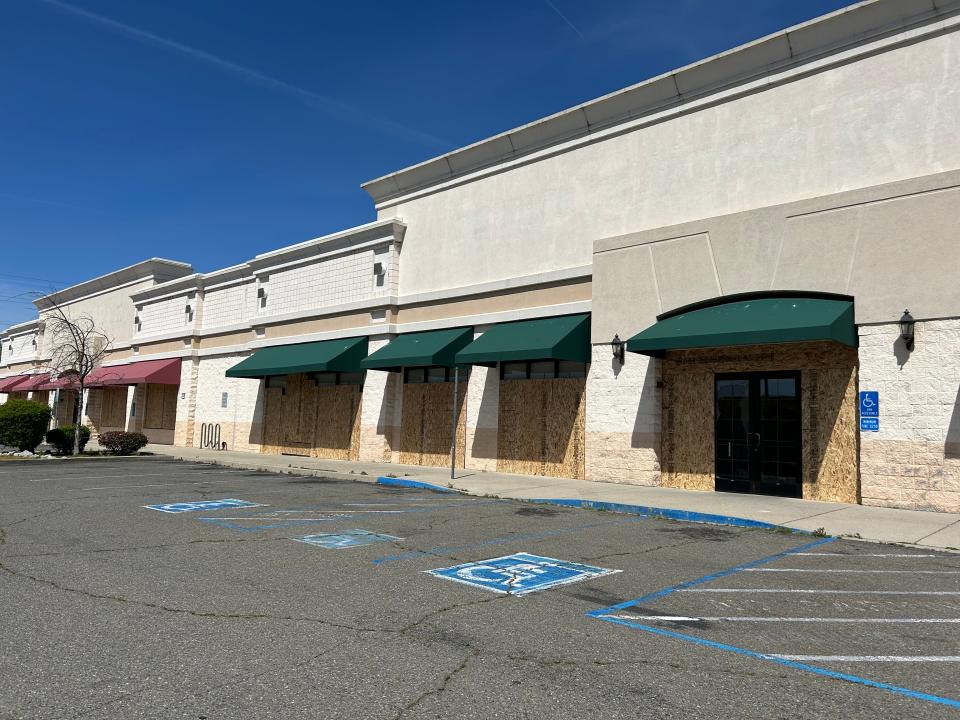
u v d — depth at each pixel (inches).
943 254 466.0
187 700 154.1
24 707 149.3
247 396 1107.9
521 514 458.6
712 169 603.8
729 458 573.6
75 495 522.9
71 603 229.1
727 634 210.2
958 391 454.0
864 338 495.5
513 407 728.3
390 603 235.1
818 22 538.6
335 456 936.9
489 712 150.9
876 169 513.0
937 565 315.3
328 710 150.3
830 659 189.5
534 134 743.7
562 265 708.0
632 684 168.7
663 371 618.8
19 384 1740.9
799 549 350.9
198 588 250.7
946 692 167.5
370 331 896.9
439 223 845.8
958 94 481.7
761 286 551.5
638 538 375.6
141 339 1387.8
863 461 489.1
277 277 1077.8
